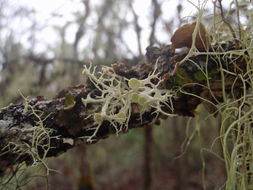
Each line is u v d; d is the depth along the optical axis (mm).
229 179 129
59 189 509
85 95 132
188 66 131
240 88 143
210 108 144
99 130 136
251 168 131
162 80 125
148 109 133
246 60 132
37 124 128
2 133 122
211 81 135
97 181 658
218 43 132
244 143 127
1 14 374
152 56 139
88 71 127
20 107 130
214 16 136
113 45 411
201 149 159
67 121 130
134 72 135
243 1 166
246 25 150
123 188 642
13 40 398
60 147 135
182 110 146
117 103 127
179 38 133
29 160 135
